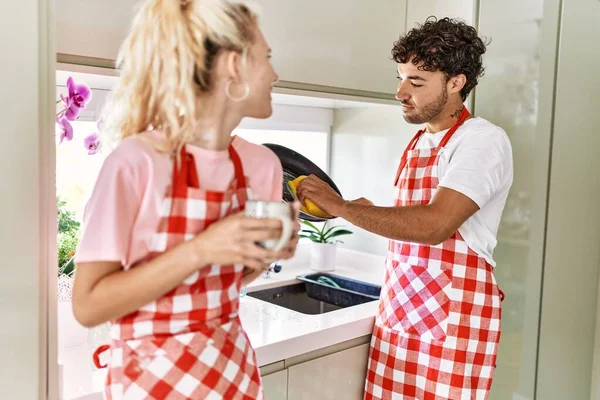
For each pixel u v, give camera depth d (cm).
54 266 108
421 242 149
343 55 185
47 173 106
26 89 101
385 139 237
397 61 167
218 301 94
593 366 243
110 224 83
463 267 161
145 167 87
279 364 151
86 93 137
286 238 84
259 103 94
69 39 126
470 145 157
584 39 209
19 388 104
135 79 89
